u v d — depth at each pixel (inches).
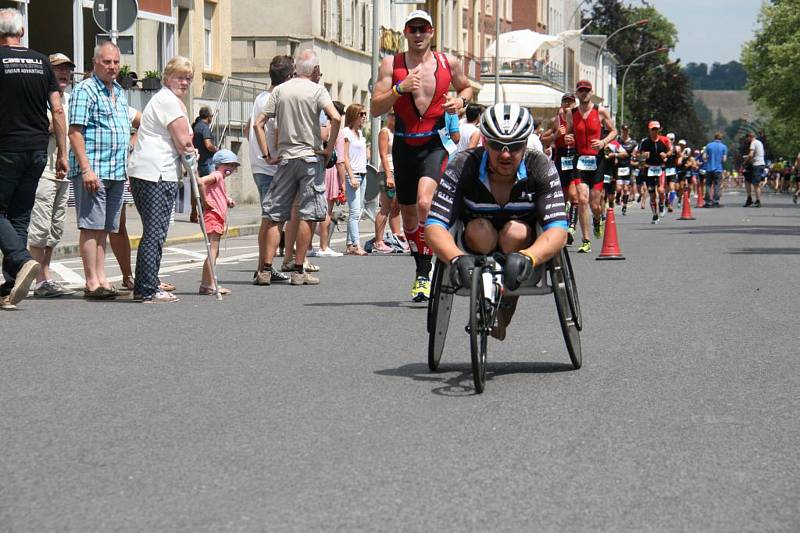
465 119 788.0
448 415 338.6
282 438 310.5
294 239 697.0
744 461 291.1
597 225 1038.4
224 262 851.4
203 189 629.0
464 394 368.2
